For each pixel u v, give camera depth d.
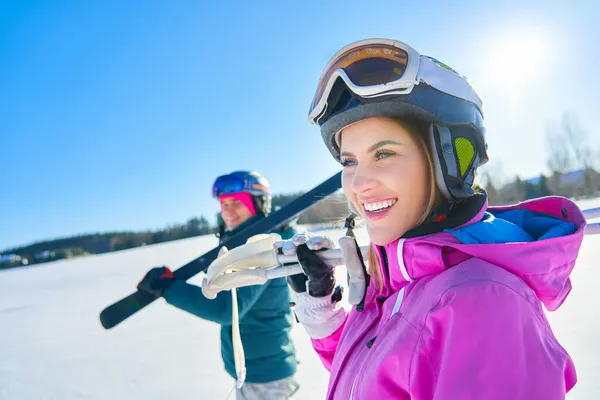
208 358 4.09
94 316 7.06
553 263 0.77
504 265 0.74
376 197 0.88
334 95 0.92
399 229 0.89
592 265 5.14
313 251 1.24
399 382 0.76
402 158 0.88
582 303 3.60
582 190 26.58
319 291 1.28
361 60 0.90
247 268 1.37
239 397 2.29
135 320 6.32
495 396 0.64
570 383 0.73
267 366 2.28
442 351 0.71
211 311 1.95
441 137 0.87
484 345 0.67
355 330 1.02
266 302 2.32
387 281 0.98
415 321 0.77
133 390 3.44
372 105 0.86
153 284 1.95
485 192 0.94
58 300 9.47
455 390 0.66
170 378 3.62
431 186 0.88
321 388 3.00
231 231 2.71
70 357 4.71
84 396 3.46
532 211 1.05
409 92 0.84
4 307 9.38
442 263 0.80
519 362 0.66
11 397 3.63
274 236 1.39
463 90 0.89
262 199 2.72
